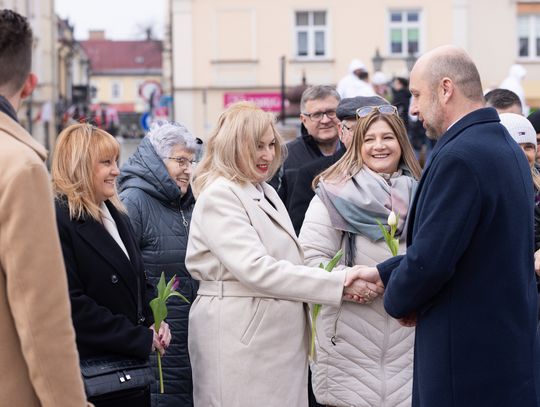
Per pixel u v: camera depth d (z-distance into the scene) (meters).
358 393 4.27
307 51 31.95
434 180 3.45
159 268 4.88
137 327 3.85
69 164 3.86
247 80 31.83
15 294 2.79
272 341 4.01
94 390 3.69
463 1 31.48
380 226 4.14
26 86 3.02
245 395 3.98
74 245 3.80
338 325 4.29
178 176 5.00
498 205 3.43
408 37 31.81
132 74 93.06
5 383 2.85
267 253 4.03
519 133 4.89
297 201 5.51
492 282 3.45
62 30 52.00
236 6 31.62
